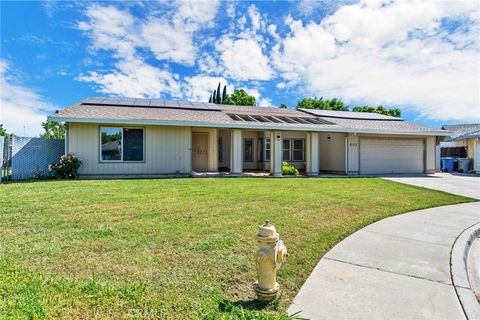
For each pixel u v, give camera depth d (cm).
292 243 429
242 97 4191
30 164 1237
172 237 431
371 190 980
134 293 271
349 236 481
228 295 281
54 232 439
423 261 381
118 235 433
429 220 604
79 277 301
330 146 1834
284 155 1942
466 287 311
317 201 743
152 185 974
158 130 1363
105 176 1291
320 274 335
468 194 985
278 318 238
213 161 1630
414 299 283
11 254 351
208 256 367
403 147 1794
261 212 601
